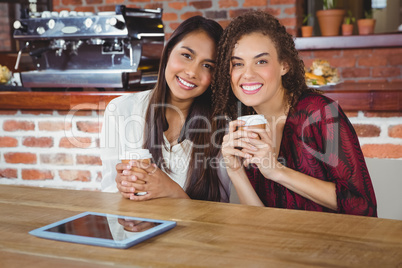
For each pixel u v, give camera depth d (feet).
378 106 6.52
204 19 5.26
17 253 2.72
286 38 4.76
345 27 13.50
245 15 4.82
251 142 4.39
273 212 3.49
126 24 8.10
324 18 13.57
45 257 2.65
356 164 4.39
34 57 8.89
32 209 3.68
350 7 15.25
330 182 4.50
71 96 7.91
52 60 8.79
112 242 2.79
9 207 3.74
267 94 4.74
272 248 2.73
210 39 5.21
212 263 2.51
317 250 2.69
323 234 2.97
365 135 6.70
